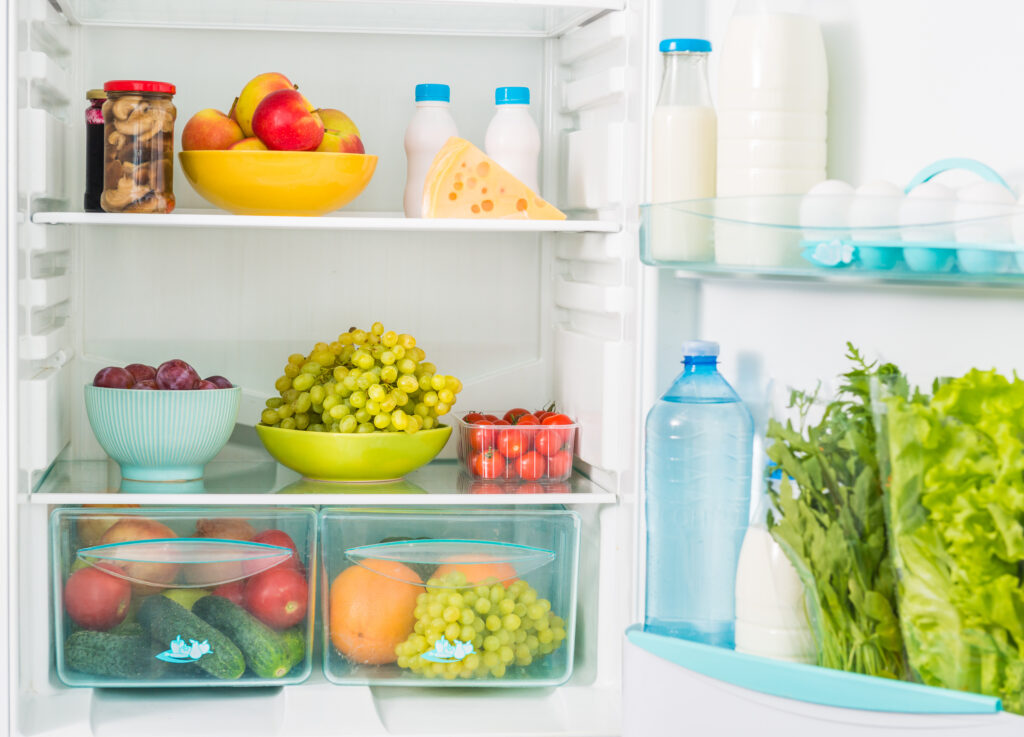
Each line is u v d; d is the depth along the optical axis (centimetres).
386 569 173
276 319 204
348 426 173
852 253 106
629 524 172
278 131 170
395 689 181
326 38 202
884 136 124
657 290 165
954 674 97
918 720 98
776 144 129
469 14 198
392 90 204
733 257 117
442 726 166
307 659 174
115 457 177
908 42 119
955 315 110
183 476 179
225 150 173
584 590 192
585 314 194
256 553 170
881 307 122
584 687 179
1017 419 92
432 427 182
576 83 193
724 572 138
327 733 161
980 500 91
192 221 164
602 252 180
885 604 105
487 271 210
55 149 176
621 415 172
